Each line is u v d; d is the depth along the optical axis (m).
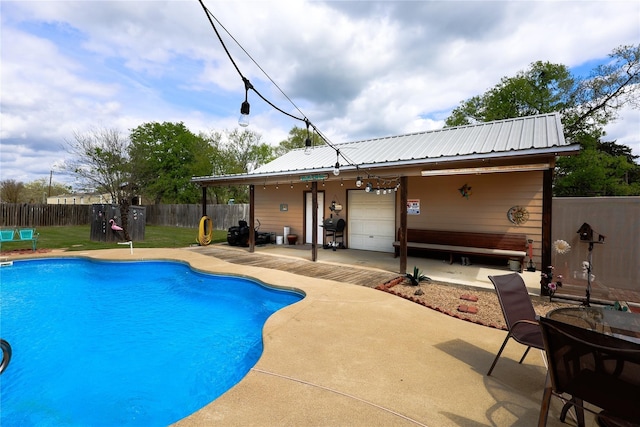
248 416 2.16
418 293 5.37
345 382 2.63
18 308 5.62
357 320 4.13
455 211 8.49
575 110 17.62
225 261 8.33
